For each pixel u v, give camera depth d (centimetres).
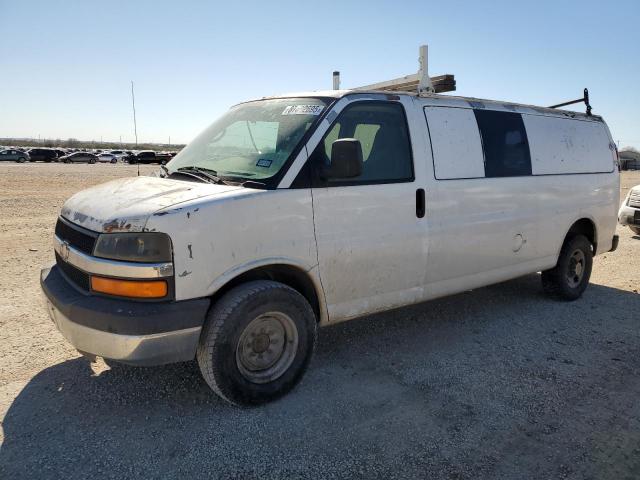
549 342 493
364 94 417
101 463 293
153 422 335
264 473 289
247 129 422
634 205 1060
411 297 447
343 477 287
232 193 338
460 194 466
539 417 355
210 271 324
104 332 308
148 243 307
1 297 573
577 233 631
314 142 377
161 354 312
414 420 346
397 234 421
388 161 422
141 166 4762
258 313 343
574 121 620
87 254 325
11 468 286
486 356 456
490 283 517
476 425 343
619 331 527
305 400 369
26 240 905
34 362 415
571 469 301
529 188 536
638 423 351
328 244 380
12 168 3588
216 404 358
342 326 521
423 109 455
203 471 289
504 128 522
